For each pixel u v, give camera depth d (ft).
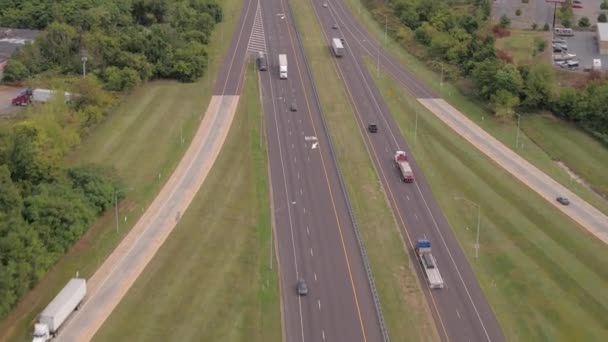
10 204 545.44
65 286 525.75
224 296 550.77
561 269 597.93
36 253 536.01
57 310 495.82
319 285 571.28
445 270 595.88
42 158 625.41
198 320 523.29
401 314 543.39
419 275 588.91
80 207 595.47
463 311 548.72
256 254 605.73
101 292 547.08
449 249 623.77
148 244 608.60
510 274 592.19
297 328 523.70
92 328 508.53
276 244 622.54
